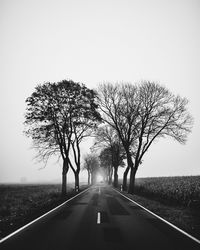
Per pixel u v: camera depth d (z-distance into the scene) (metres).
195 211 16.09
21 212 16.48
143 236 9.59
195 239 9.16
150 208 17.47
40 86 30.38
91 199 25.08
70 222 12.38
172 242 8.75
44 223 12.14
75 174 40.72
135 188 39.59
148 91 34.28
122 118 37.78
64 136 31.70
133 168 35.91
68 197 27.62
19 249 7.98
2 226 11.65
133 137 38.12
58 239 9.15
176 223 12.09
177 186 25.64
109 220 12.90
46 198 26.56
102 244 8.49
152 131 34.19
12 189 43.41
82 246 8.27
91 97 32.34
